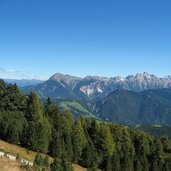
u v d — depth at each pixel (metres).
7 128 99.06
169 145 138.00
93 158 106.56
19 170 58.25
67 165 67.38
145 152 127.75
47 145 98.75
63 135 104.31
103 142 115.56
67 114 116.69
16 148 94.19
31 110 108.44
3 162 60.50
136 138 131.50
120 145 124.19
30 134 97.38
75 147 104.38
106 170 109.19
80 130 110.19
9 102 111.56
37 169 62.88
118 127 126.69
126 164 111.62
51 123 110.56
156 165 121.56
